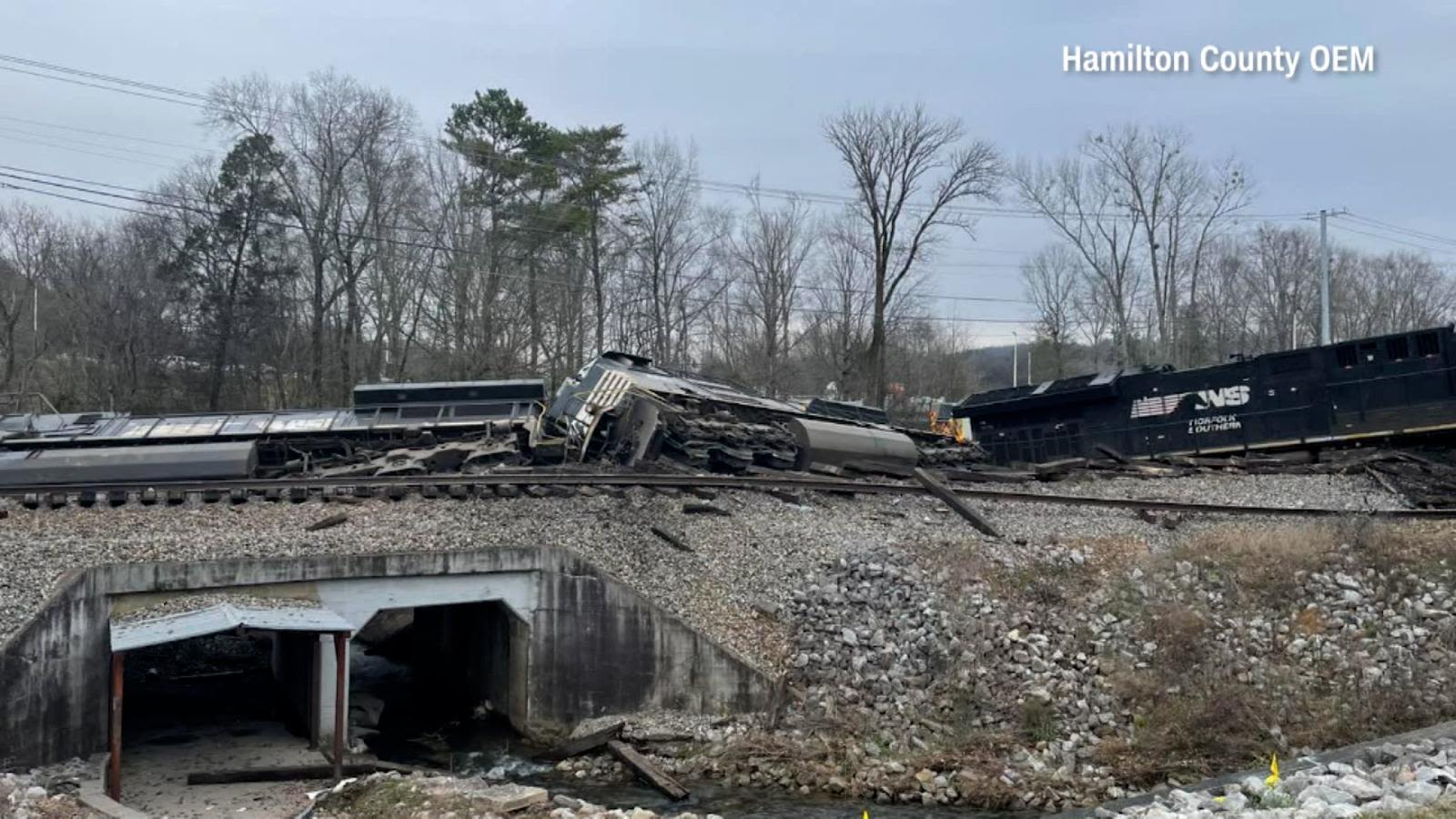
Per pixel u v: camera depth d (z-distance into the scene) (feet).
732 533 69.36
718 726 57.93
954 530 73.05
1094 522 75.20
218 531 58.65
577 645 60.70
